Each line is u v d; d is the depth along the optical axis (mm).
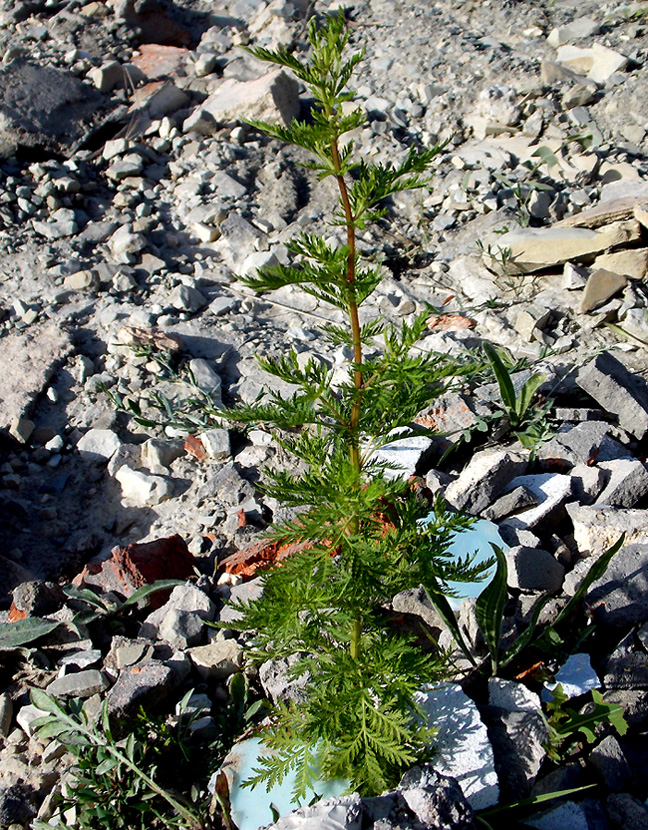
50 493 703
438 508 437
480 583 542
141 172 1043
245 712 508
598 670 510
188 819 459
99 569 600
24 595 581
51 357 797
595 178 950
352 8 1334
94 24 1285
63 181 993
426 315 391
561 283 853
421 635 532
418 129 1074
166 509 677
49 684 539
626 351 771
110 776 481
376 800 423
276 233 958
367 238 937
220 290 897
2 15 1310
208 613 569
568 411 687
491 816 451
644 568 537
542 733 469
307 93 1171
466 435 663
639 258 824
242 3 1376
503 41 1200
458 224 948
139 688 505
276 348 812
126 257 920
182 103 1146
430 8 1309
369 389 396
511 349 784
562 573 551
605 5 1229
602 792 466
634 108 1012
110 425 743
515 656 508
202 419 732
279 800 462
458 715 472
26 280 894
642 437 675
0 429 733
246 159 1056
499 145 1022
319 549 403
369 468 458
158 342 798
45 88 1086
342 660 436
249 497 669
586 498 610
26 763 507
